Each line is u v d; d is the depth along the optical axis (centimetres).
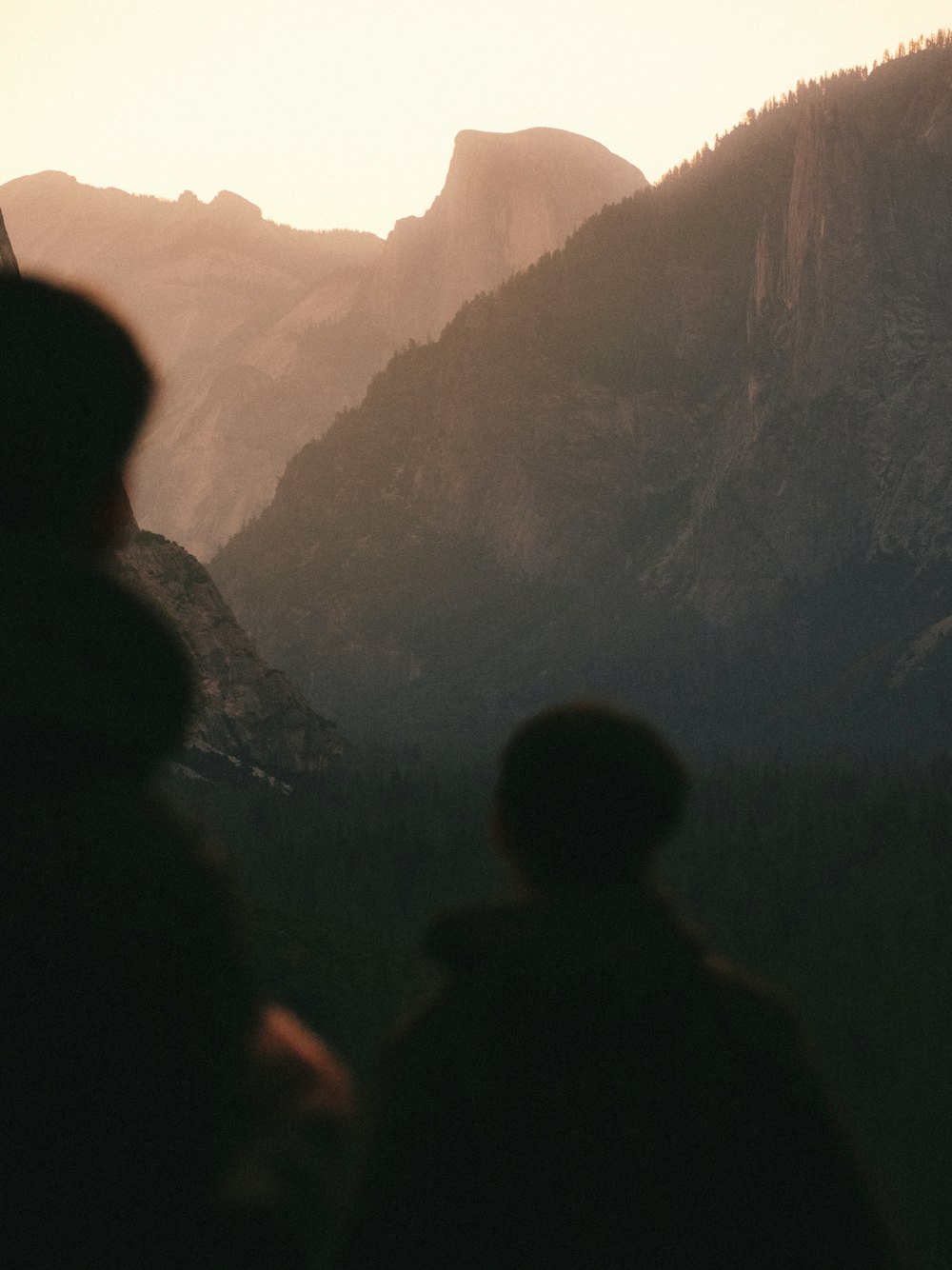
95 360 175
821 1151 276
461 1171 261
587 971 262
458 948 270
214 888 176
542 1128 260
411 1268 260
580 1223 259
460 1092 262
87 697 166
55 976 161
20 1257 159
